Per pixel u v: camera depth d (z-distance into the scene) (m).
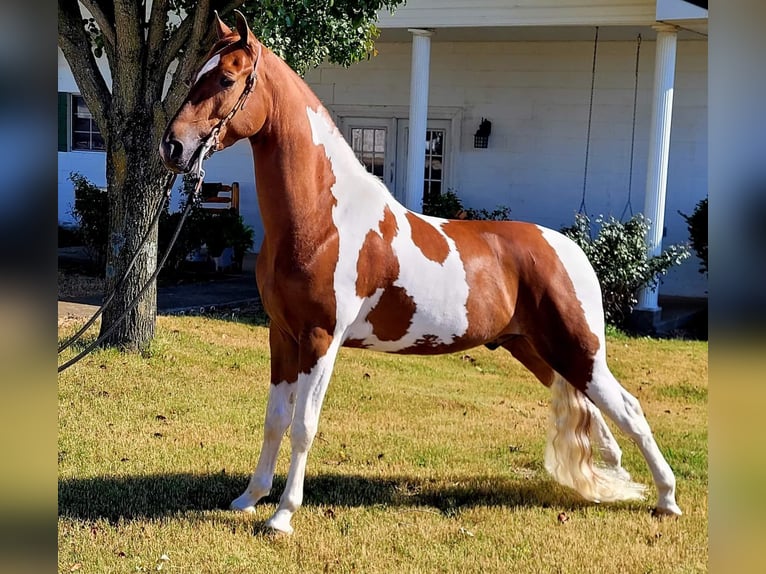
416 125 11.03
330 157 3.63
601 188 12.55
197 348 7.43
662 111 9.80
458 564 3.54
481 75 12.97
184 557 3.50
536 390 7.00
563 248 4.09
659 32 9.73
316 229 3.54
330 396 6.29
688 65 11.81
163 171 6.79
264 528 3.78
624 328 9.88
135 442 4.97
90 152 14.61
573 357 3.98
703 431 5.89
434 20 10.71
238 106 3.37
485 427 5.70
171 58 6.64
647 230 9.87
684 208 12.04
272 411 3.94
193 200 3.50
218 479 4.45
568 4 10.09
